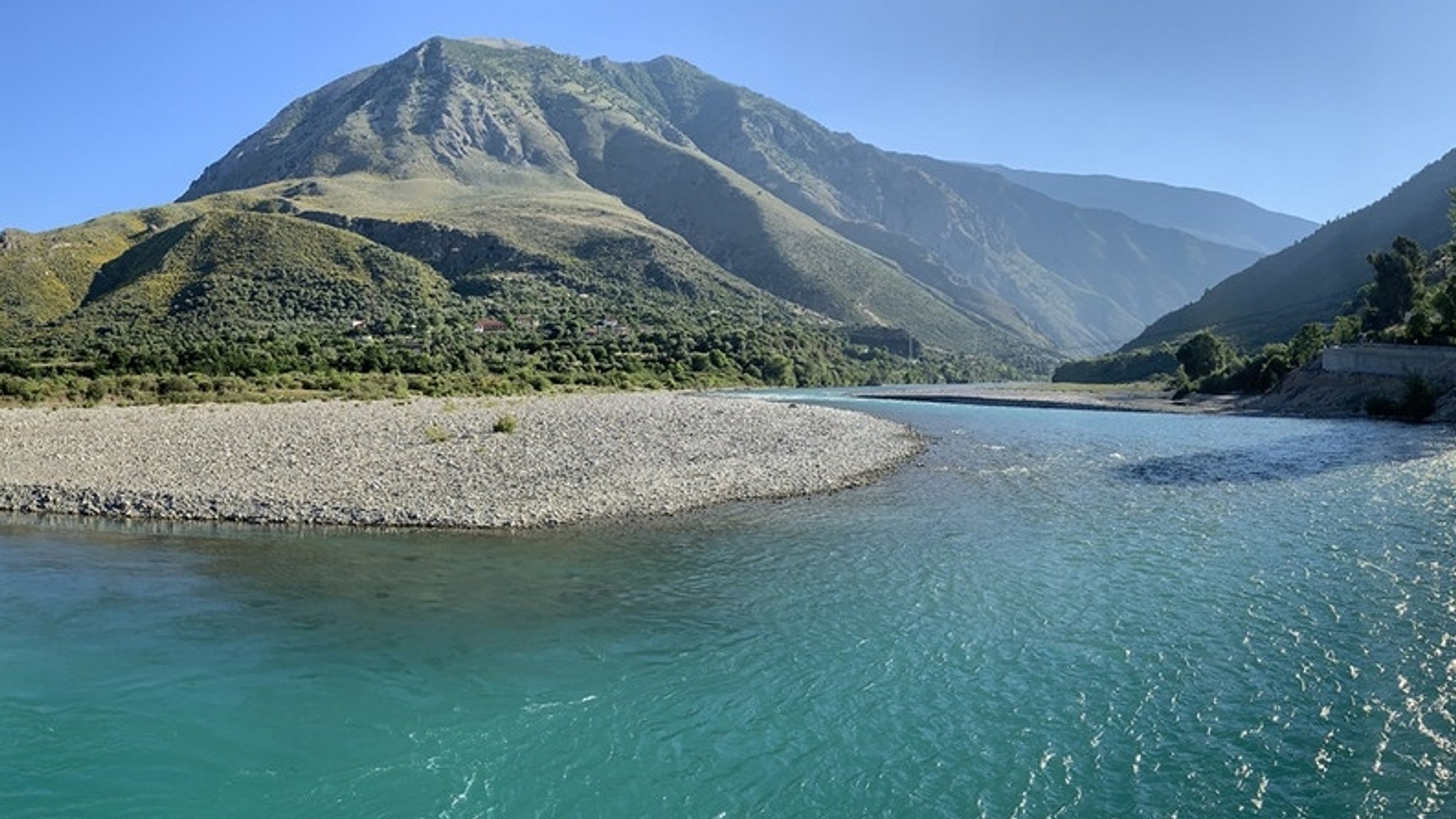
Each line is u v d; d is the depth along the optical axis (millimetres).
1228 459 45500
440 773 12781
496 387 99625
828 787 12586
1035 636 18312
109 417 55375
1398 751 13555
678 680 16109
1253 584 21828
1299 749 13648
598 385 120438
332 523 27484
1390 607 19906
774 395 124625
